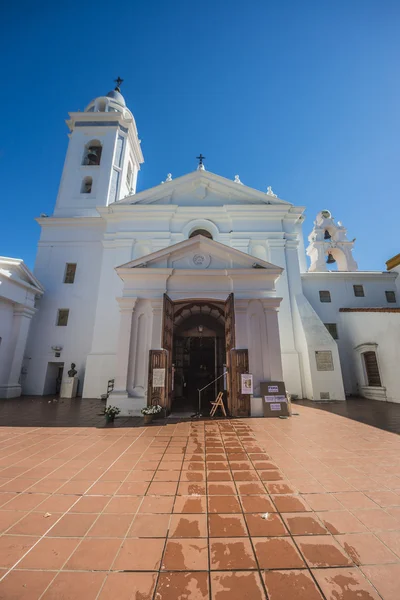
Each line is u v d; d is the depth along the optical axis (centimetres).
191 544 283
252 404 945
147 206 1673
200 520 326
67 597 218
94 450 579
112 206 1678
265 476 450
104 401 1291
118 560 259
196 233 1717
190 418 900
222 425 805
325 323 1647
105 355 1434
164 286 1066
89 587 228
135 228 1666
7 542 285
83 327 1611
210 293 1068
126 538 292
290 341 1455
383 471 468
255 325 1045
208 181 1755
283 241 1628
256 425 803
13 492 394
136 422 844
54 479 437
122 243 1622
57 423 830
